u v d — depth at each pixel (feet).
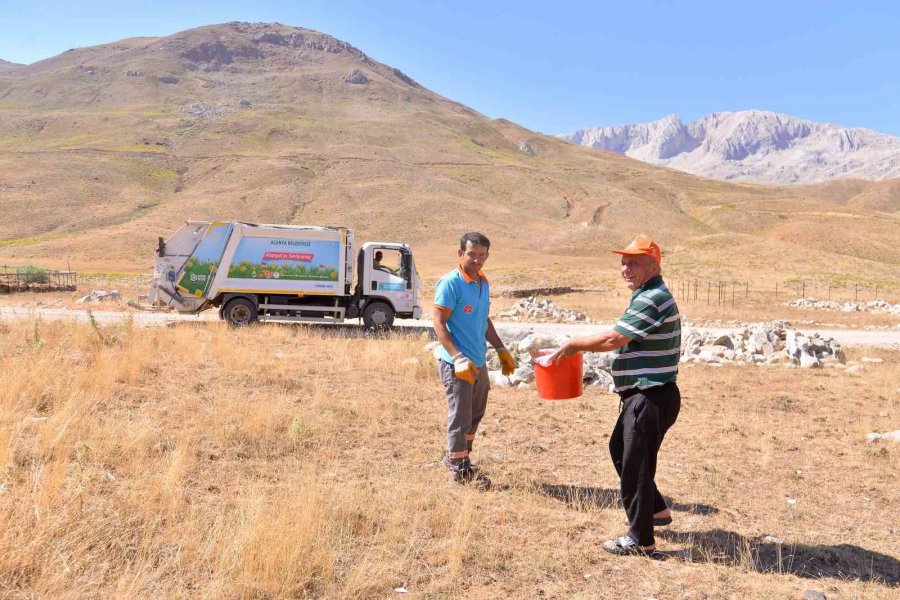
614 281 191.42
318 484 15.93
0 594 10.37
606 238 427.74
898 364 46.32
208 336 43.39
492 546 13.69
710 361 44.78
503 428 24.52
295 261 60.13
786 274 209.97
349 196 489.67
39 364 25.03
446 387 17.83
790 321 97.86
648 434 13.42
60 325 42.37
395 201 475.31
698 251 268.00
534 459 20.83
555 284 186.91
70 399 20.84
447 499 16.26
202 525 13.37
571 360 15.38
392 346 42.42
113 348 34.58
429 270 293.64
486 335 18.66
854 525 16.01
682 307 127.03
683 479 19.30
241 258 59.57
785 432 25.55
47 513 12.66
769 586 12.33
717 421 27.22
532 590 12.00
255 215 447.83
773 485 19.06
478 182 613.11
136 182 523.29
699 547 14.21
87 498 14.19
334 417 23.76
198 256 59.41
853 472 20.51
